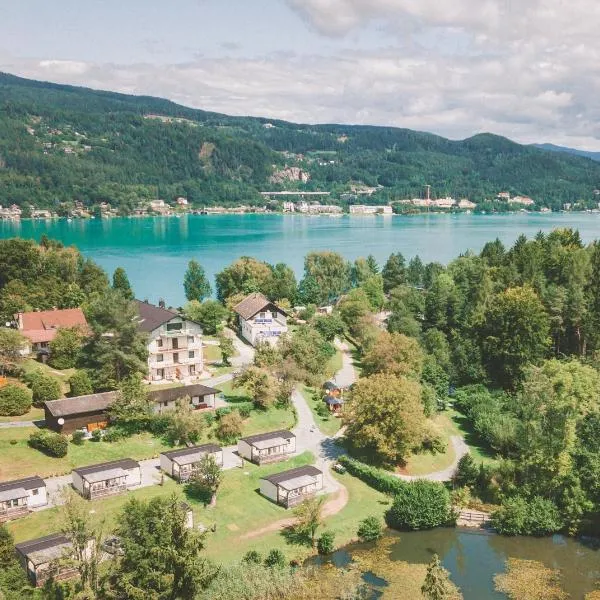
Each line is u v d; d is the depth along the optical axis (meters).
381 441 92.31
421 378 120.25
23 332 126.12
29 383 103.69
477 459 99.31
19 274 160.62
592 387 98.06
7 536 56.38
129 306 107.50
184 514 53.56
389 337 124.00
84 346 109.56
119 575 51.81
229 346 130.88
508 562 70.88
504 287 157.12
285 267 197.88
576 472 80.69
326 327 152.62
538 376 102.94
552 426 83.75
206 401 105.56
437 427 102.56
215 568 58.91
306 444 98.44
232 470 87.00
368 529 75.06
